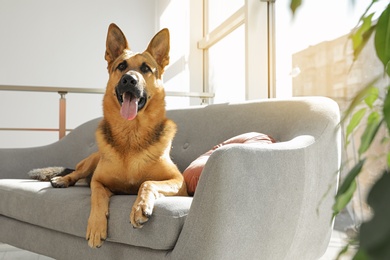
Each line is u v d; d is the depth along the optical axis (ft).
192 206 5.45
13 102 18.67
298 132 7.00
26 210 7.80
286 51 11.35
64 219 6.92
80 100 19.43
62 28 19.39
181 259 5.47
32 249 7.98
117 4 20.02
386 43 1.10
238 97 14.30
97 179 7.32
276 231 5.91
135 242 5.84
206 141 8.86
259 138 6.99
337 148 6.97
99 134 7.54
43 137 18.98
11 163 10.45
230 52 14.87
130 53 7.86
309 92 10.27
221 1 15.79
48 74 19.19
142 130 7.18
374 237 0.75
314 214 6.53
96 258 6.57
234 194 5.36
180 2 18.11
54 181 8.18
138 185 7.36
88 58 19.63
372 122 1.30
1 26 18.75
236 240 5.44
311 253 6.70
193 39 17.44
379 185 0.79
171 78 18.88
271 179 5.76
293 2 0.97
